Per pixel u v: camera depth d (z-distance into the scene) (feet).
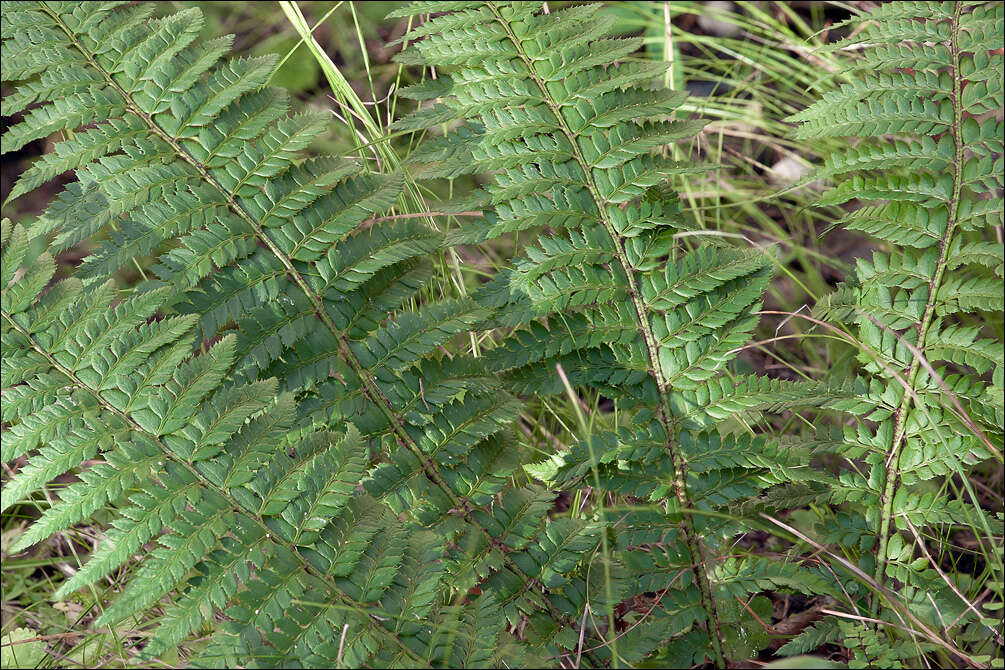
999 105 6.17
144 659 6.41
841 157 6.30
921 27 6.28
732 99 8.14
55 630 6.71
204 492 6.00
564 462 6.23
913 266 6.23
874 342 6.25
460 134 6.31
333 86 7.34
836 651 6.51
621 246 6.27
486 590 6.11
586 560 6.29
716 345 6.23
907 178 6.23
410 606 5.99
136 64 6.21
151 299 6.07
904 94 6.25
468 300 6.26
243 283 6.16
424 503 6.19
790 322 7.48
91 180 6.14
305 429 6.17
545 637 6.11
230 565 5.96
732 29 8.98
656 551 6.18
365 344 6.22
